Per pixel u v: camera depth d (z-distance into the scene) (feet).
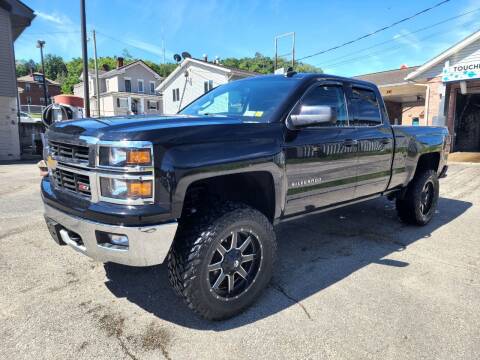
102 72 145.18
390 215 17.93
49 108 13.62
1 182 27.14
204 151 7.78
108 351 7.41
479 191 24.70
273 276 10.95
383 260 12.25
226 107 11.36
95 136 7.46
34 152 56.59
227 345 7.64
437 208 19.80
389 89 63.62
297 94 10.29
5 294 9.63
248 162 8.46
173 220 7.44
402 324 8.44
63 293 9.75
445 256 12.65
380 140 12.88
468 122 58.39
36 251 12.60
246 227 8.58
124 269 11.27
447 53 47.88
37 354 7.28
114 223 7.14
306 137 10.09
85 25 43.16
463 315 8.84
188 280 7.84
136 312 8.88
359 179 12.25
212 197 8.82
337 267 11.64
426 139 15.58
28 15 51.90
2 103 49.39
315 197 10.77
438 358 7.29
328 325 8.38
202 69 94.38
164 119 8.52
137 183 7.05
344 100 11.85
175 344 7.67
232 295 8.63
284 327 8.30
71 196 8.16
